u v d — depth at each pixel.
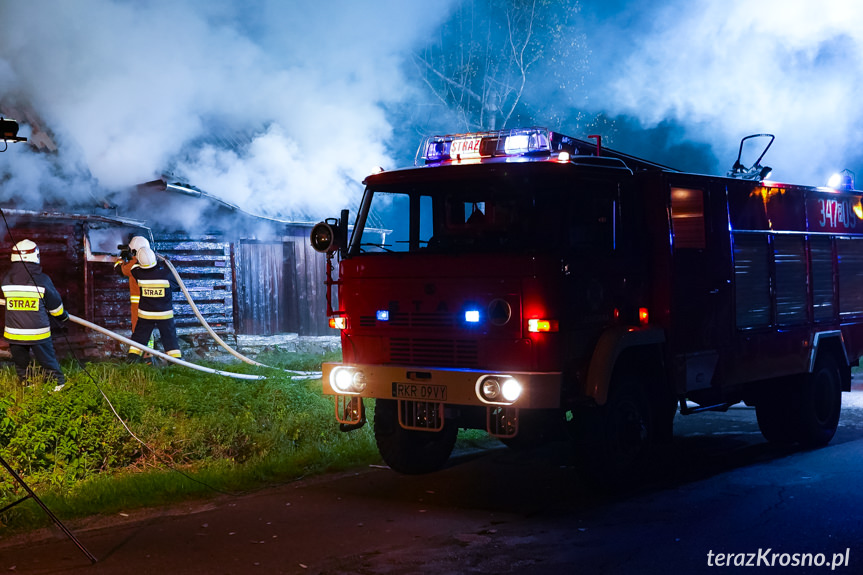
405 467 7.79
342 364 7.34
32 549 5.72
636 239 7.45
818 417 9.17
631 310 7.34
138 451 7.82
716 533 6.00
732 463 8.35
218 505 6.81
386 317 7.14
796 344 8.91
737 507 6.66
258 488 7.38
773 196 8.80
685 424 10.68
